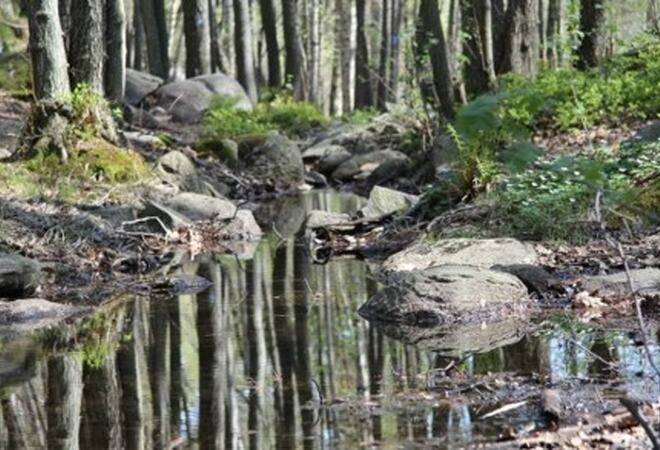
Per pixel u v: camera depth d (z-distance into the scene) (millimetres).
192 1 35438
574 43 22172
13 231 14305
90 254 14094
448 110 22109
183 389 8281
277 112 32219
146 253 14758
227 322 10672
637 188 13523
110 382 8586
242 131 26562
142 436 7172
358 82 41688
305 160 26688
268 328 10320
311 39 46500
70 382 8641
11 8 27734
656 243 12336
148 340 10023
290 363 8938
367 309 10781
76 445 7059
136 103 31031
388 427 7043
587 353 8703
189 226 16172
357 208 19688
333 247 15438
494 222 13836
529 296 10859
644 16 26250
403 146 24688
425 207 15648
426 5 22234
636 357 8469
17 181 16109
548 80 21938
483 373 8305
